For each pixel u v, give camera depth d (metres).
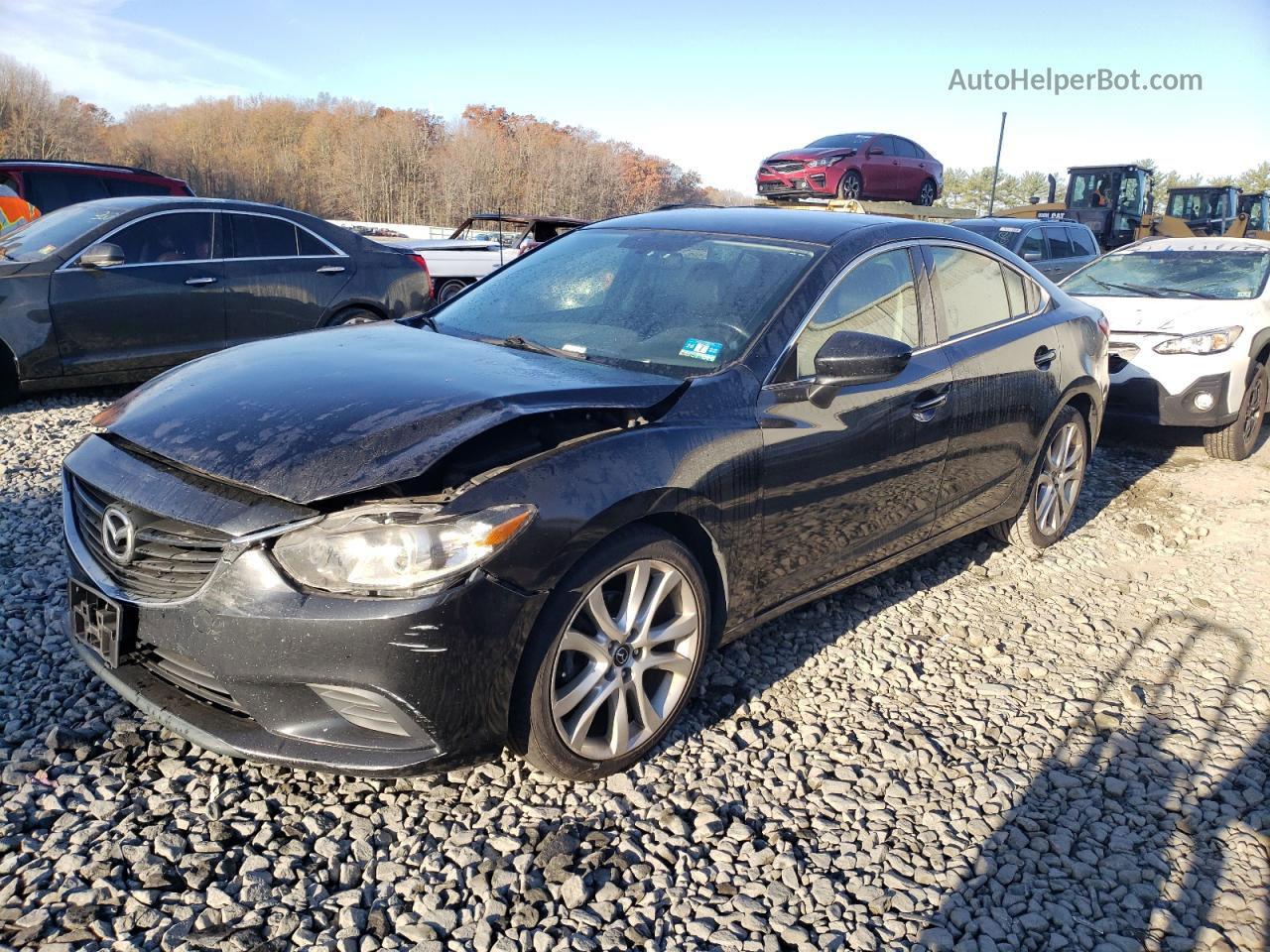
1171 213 23.05
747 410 3.27
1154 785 3.25
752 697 3.62
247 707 2.58
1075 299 5.40
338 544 2.48
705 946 2.44
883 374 3.24
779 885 2.67
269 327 7.95
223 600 2.52
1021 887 2.74
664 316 3.62
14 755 2.94
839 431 3.54
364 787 2.92
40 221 7.77
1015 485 4.77
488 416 2.74
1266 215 25.03
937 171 16.05
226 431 2.81
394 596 2.48
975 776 3.22
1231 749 3.49
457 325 3.95
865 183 14.62
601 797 2.97
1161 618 4.59
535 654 2.72
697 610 3.15
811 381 3.45
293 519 2.52
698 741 3.30
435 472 2.69
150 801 2.77
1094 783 3.25
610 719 2.98
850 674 3.85
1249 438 7.52
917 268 4.14
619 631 2.94
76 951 2.25
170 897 2.44
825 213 4.37
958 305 4.36
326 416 2.81
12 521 4.80
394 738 2.61
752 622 3.50
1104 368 5.35
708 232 4.06
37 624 3.74
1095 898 2.72
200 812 2.75
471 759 2.70
